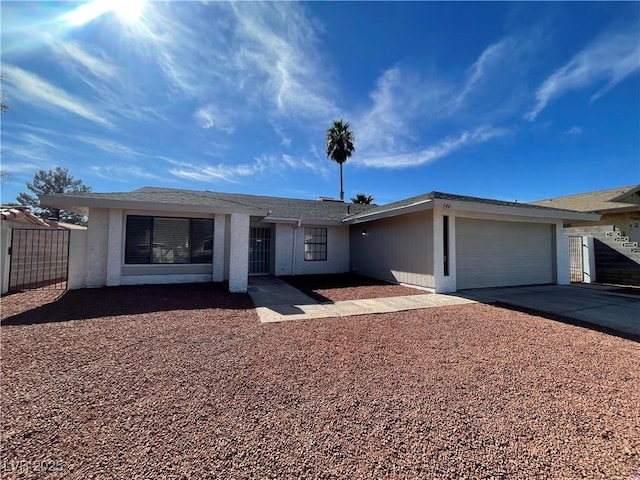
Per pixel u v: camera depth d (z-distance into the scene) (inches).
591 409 109.5
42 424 95.6
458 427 97.0
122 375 132.9
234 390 121.0
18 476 73.5
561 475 76.4
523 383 130.4
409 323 230.5
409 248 415.5
